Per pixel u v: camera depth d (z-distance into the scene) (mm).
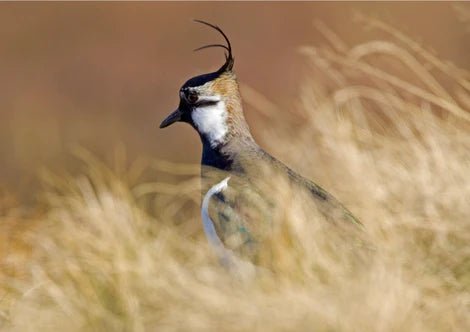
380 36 26750
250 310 14055
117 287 15258
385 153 17594
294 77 34312
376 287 13906
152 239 16797
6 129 33625
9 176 28703
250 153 17672
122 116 34938
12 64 39000
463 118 17703
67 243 16656
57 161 29234
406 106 18703
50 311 15266
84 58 38938
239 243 15984
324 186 17906
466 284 14516
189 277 15195
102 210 17062
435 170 16547
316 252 15070
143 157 30078
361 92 21609
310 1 38438
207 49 38500
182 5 40750
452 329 13555
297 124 21891
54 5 41875
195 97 18234
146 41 39500
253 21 38906
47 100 36344
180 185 19953
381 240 15469
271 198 16125
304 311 13797
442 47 31047
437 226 15336
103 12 41406
